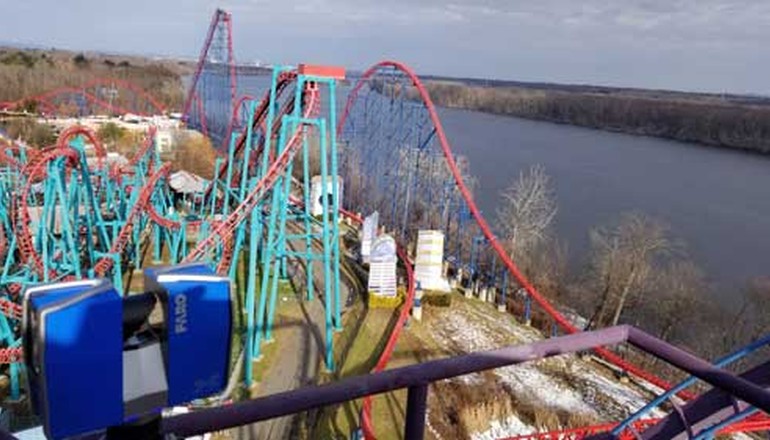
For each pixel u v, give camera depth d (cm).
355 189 4519
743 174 7100
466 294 3155
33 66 10175
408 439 324
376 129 4600
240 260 3172
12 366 1806
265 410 286
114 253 2439
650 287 3198
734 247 4103
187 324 248
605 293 3117
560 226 4362
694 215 4903
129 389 240
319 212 4159
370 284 2806
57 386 224
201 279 254
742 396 304
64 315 221
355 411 1889
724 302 3247
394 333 2272
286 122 2258
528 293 2894
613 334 357
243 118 3775
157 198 3425
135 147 5556
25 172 2298
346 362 2258
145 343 243
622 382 2398
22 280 2117
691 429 489
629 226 3744
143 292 264
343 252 3566
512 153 7650
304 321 2562
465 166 4359
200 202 4125
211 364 259
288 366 2183
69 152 2291
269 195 2669
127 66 13700
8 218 2709
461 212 3506
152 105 9250
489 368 327
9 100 7806
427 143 3559
